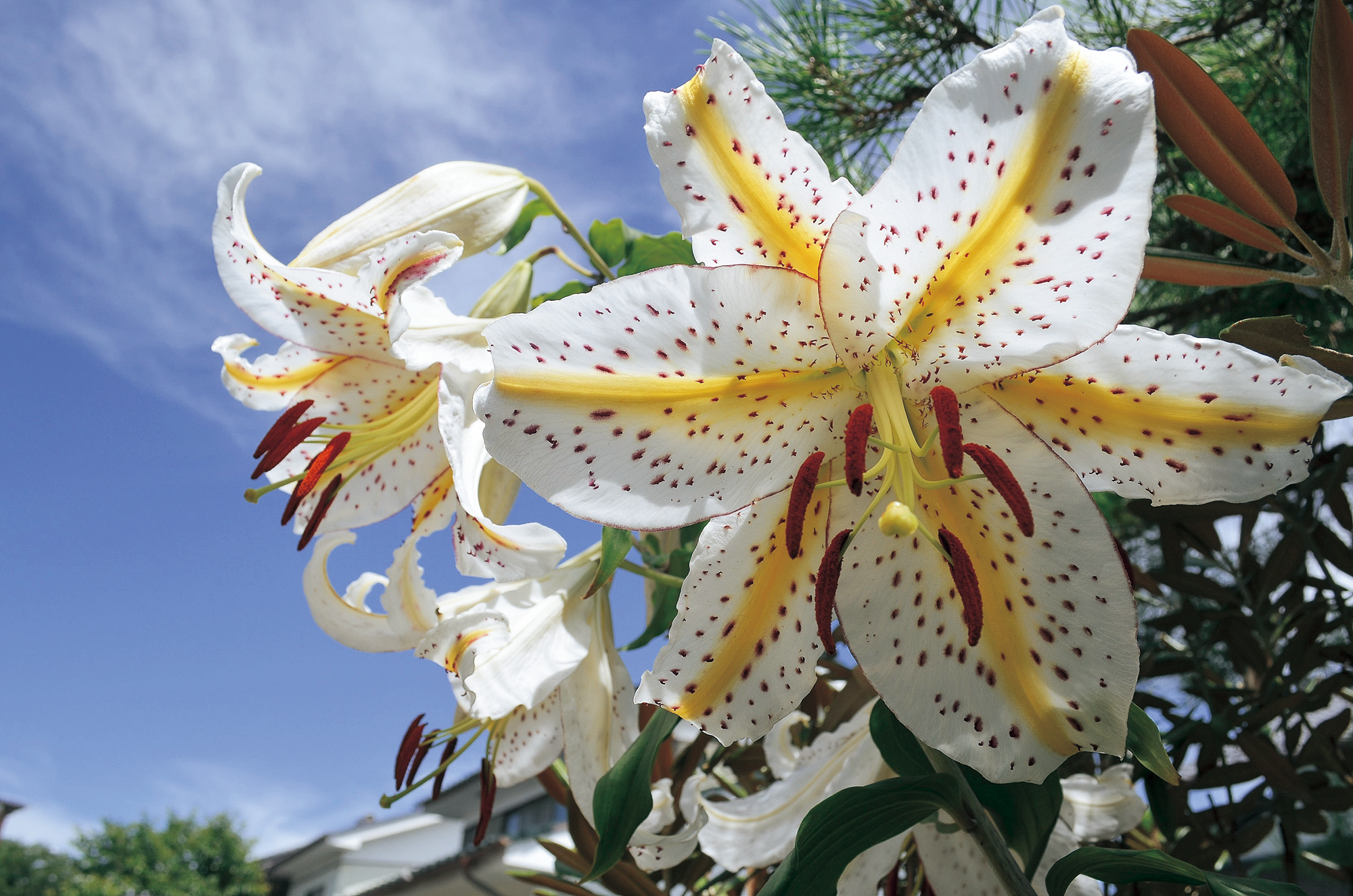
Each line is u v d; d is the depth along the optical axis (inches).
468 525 10.4
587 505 8.1
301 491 12.7
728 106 8.3
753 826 12.2
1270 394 8.6
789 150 8.3
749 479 8.7
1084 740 8.6
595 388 8.0
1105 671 8.5
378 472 13.8
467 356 11.2
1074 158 7.7
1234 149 11.1
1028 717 8.8
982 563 9.0
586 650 12.4
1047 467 8.8
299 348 14.1
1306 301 19.8
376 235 12.8
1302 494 17.4
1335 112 10.6
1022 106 7.7
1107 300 7.8
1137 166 7.5
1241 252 19.7
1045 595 8.8
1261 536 22.7
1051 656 8.7
